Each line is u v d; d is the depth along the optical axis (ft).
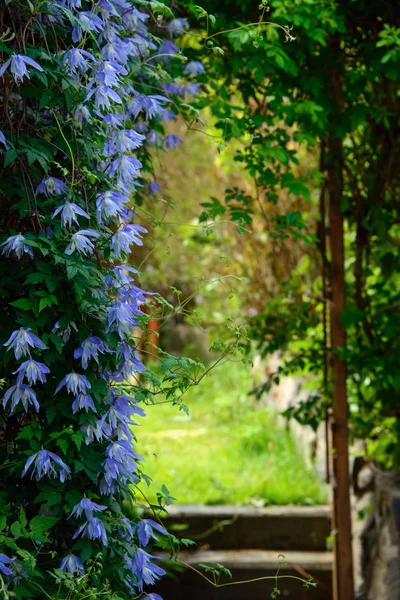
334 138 13.61
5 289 7.44
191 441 23.48
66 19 7.86
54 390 7.50
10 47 7.31
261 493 18.49
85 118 7.62
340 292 14.03
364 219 13.96
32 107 7.55
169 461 21.04
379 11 12.31
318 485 18.95
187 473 19.88
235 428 24.50
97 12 7.90
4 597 6.93
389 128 13.42
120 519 7.75
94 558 7.72
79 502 7.43
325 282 14.48
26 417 7.70
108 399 7.63
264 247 19.98
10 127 7.27
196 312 8.68
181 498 18.37
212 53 11.74
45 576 7.56
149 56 10.26
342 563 14.11
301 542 17.60
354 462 17.17
